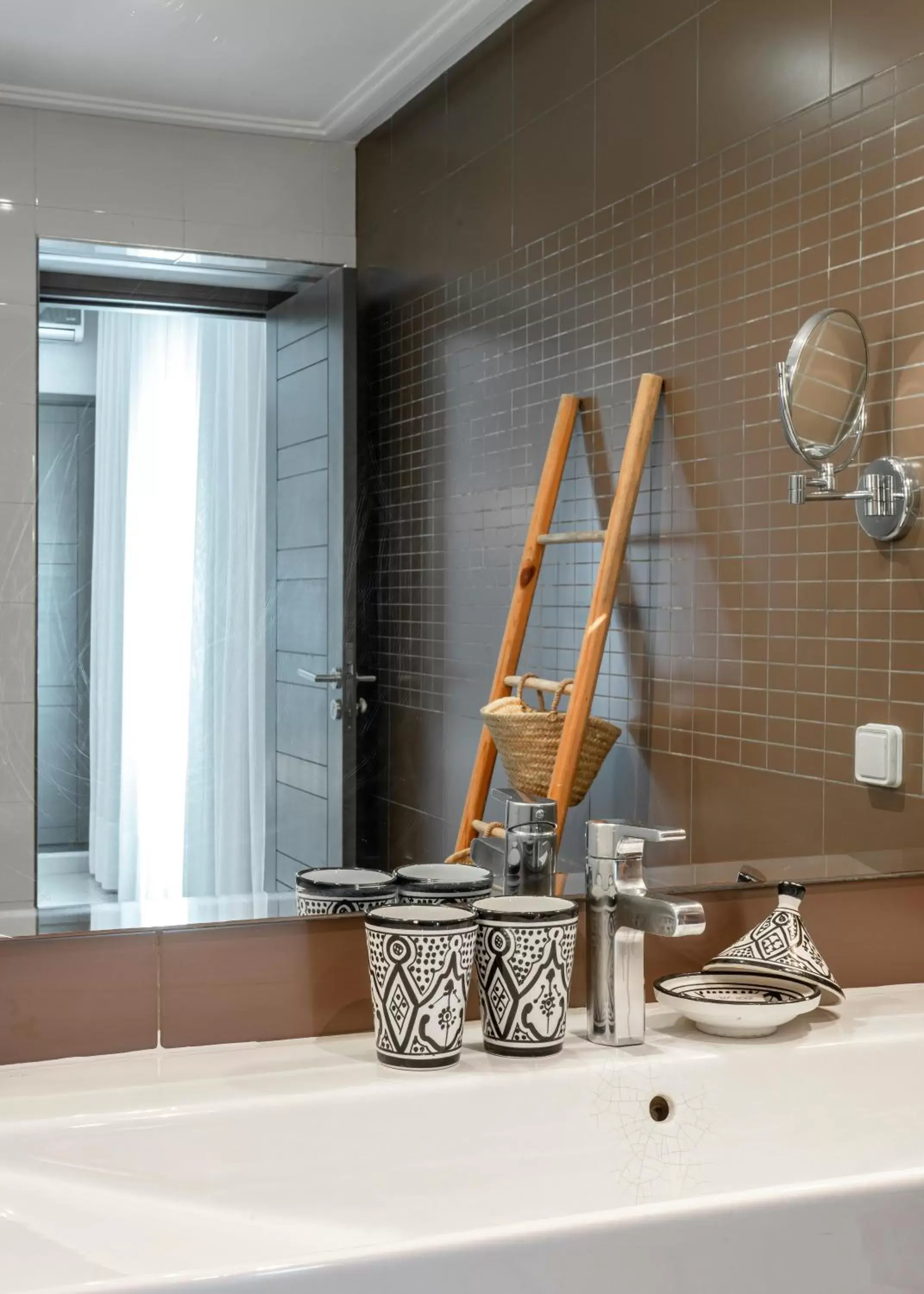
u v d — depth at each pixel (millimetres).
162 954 1228
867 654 1612
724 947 1481
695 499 1596
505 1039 1178
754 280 1604
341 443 1412
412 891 1420
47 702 1271
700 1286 818
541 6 1495
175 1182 1022
